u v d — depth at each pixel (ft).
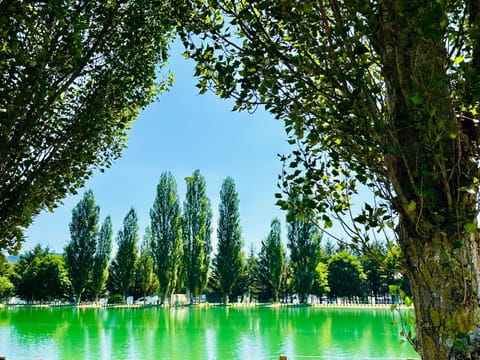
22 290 193.16
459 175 9.78
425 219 10.00
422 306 10.07
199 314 135.33
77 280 182.80
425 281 9.99
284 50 13.47
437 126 9.50
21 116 17.38
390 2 10.04
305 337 76.02
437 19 8.86
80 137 20.99
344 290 213.87
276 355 56.49
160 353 57.93
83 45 19.75
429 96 9.43
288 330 87.66
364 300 224.74
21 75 17.17
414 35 9.73
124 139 27.17
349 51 10.85
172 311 149.79
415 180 10.23
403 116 10.61
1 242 18.01
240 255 197.16
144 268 202.49
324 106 14.21
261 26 12.73
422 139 10.27
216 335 78.18
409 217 10.41
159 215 184.65
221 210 198.90
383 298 236.02
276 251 210.79
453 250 9.68
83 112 21.24
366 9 10.28
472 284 9.50
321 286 217.97
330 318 119.85
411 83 10.32
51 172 19.85
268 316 127.03
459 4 10.80
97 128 21.38
